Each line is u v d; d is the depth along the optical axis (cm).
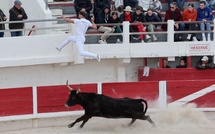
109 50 3266
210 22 3334
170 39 3322
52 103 2872
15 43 3145
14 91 2819
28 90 2839
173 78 3319
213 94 2988
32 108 2845
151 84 2948
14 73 3198
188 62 3362
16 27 3256
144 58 3378
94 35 3272
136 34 3331
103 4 3359
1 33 3259
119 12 3388
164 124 2784
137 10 3362
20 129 2802
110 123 2778
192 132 2614
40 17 3475
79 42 3014
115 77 3356
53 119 2873
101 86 2911
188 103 2978
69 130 2673
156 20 3397
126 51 3281
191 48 3338
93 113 2611
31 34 3494
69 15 3612
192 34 3475
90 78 3319
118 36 3422
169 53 3319
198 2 3741
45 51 3188
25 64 3150
